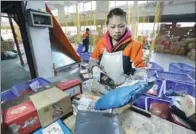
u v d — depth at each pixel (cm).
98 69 95
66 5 776
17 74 292
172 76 225
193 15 550
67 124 65
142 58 86
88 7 775
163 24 612
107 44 92
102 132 53
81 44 484
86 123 57
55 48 273
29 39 195
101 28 600
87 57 344
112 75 94
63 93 72
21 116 55
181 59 491
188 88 178
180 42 554
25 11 180
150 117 71
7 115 55
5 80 261
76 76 225
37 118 60
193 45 523
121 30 81
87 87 98
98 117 61
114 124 57
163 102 105
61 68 252
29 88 130
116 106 59
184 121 80
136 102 92
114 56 90
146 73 83
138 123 67
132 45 86
